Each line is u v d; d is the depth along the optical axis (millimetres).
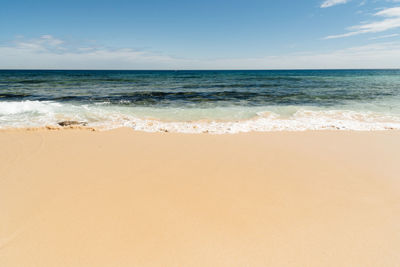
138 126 7562
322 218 2957
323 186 3787
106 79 36688
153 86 23562
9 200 3270
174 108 11164
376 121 8445
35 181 3818
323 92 17844
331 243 2535
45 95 15234
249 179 4008
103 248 2443
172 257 2348
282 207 3193
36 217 2920
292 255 2379
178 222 2861
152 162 4668
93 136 6406
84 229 2715
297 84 26484
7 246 2457
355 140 6219
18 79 34125
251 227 2781
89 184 3754
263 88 21609
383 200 3385
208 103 12875
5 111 9250
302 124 7945
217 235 2650
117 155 5008
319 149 5535
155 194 3488
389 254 2389
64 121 8062
